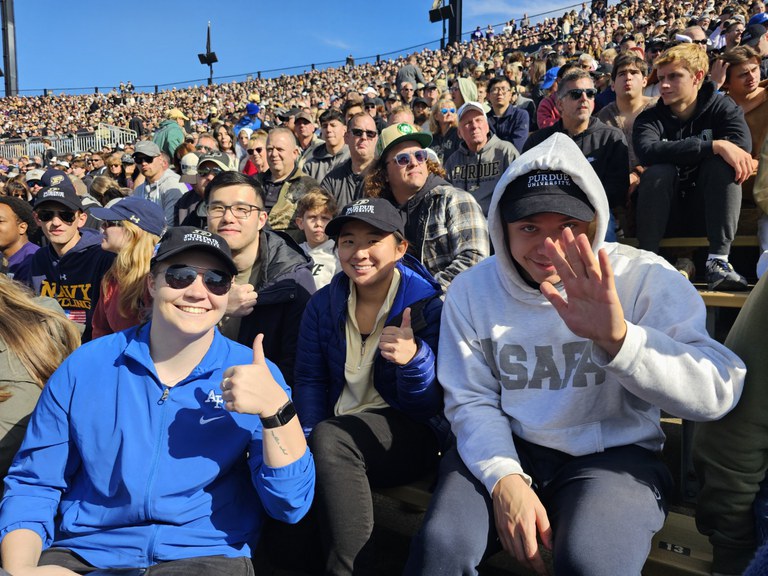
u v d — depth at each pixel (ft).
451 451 7.01
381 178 12.32
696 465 6.13
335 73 112.06
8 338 7.21
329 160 19.95
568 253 5.22
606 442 6.24
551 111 22.30
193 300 6.05
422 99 32.14
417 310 7.86
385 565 8.44
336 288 8.32
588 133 14.42
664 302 6.00
